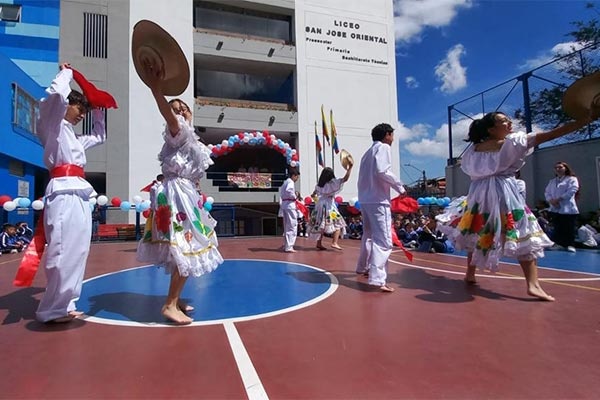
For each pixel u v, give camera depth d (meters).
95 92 3.21
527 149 3.57
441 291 3.96
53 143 2.89
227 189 18.42
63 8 16.00
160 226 2.91
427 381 1.89
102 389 1.80
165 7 17.52
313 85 20.05
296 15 20.12
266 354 2.23
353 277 4.81
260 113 19.03
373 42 21.34
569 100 3.42
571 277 4.79
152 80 2.66
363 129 20.66
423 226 8.61
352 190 20.12
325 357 2.18
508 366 2.06
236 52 19.02
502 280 4.56
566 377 1.93
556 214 8.00
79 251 2.89
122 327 2.75
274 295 3.79
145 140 16.39
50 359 2.16
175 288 2.90
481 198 3.86
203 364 2.09
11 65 12.02
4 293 4.01
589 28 14.90
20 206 10.12
